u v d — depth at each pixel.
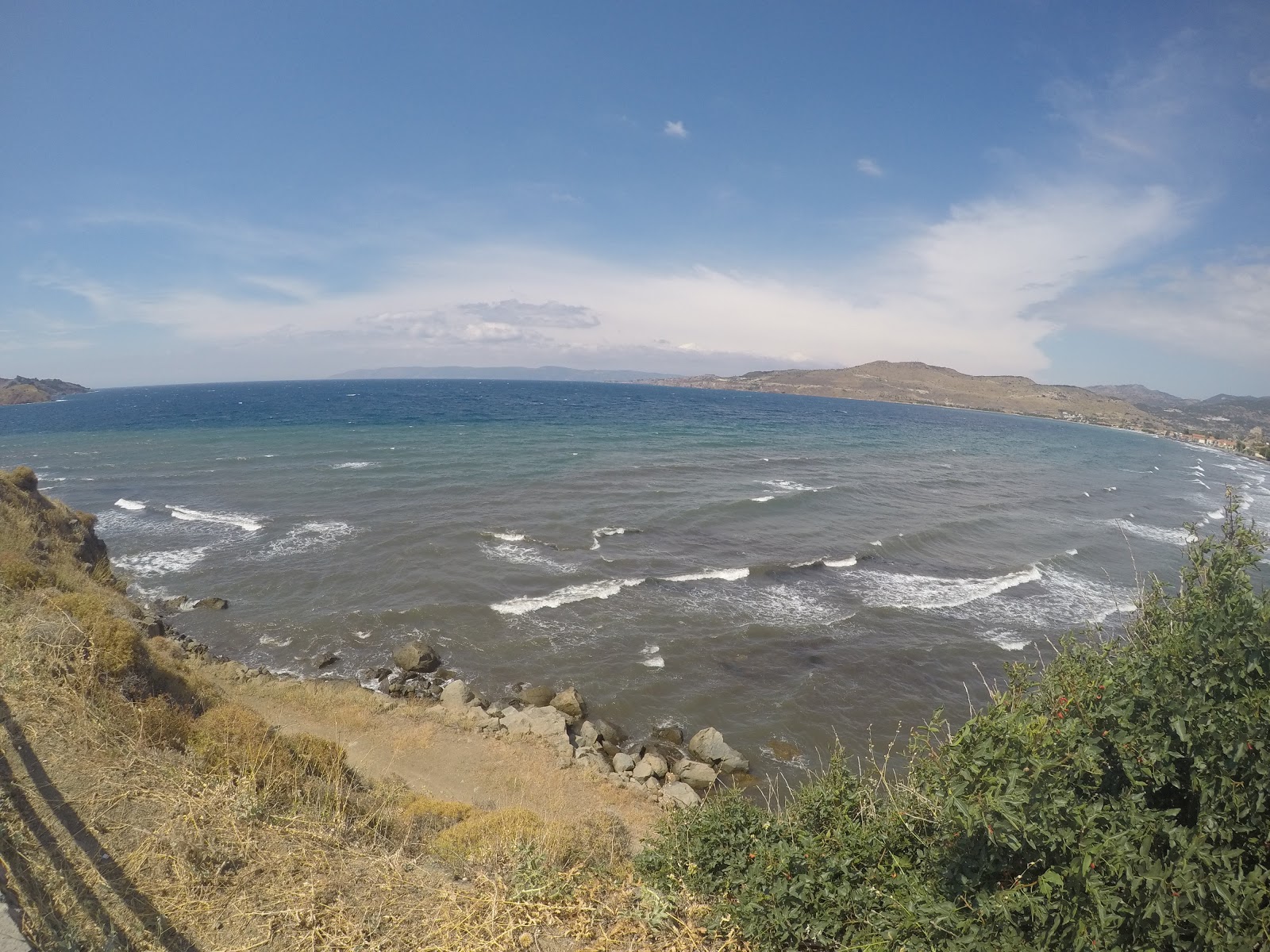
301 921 5.27
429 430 77.31
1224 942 3.46
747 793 15.29
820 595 26.27
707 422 101.44
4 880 4.91
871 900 5.05
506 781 14.37
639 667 20.41
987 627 23.58
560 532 33.19
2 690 7.77
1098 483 60.06
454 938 5.25
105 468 49.72
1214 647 4.23
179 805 6.43
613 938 5.39
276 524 34.09
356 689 18.41
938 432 111.00
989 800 3.91
